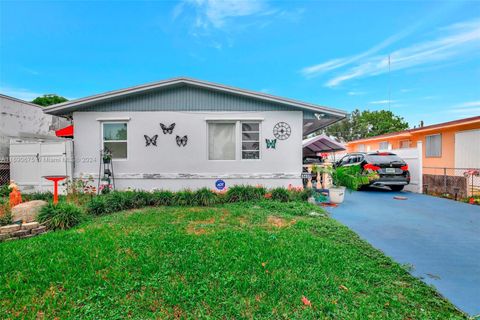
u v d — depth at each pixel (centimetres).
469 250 415
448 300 277
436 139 1316
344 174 866
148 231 486
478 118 1012
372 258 379
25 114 1102
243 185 840
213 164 878
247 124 890
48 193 815
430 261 373
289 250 391
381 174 988
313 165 911
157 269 327
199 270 323
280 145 877
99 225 534
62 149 869
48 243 420
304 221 564
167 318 240
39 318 241
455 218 616
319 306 258
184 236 448
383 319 242
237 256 367
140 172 877
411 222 582
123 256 364
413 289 297
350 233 488
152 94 877
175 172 877
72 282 296
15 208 551
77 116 877
